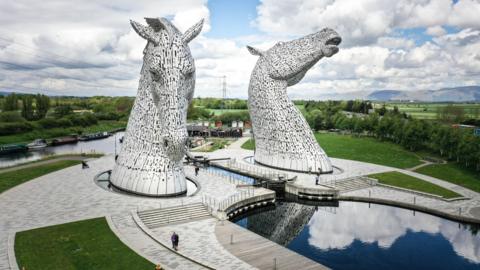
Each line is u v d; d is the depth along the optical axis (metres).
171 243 21.44
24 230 22.56
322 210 33.06
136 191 30.81
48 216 25.25
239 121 113.31
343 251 24.34
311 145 42.72
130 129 32.38
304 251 24.45
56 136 95.75
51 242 20.84
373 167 47.47
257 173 41.78
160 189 30.08
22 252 19.44
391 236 26.72
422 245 25.09
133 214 25.31
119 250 20.02
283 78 43.38
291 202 36.00
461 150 47.31
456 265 22.11
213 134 90.75
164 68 28.00
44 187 33.53
